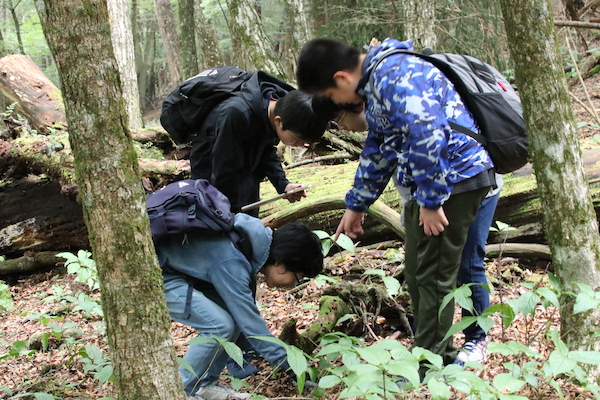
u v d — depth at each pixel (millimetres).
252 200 3570
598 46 11898
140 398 1880
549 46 2348
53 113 7242
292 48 9938
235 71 3441
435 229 2369
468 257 2799
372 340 3504
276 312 4086
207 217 2615
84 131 1811
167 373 1913
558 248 2438
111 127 1821
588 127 6762
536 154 2436
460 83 2486
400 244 4938
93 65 1784
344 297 3602
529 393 2330
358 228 2840
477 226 2766
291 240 2793
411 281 2711
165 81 26984
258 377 3094
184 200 2625
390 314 3623
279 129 3225
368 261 4609
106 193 1831
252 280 2818
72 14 1758
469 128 2451
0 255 6473
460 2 9750
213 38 15055
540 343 2789
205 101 3291
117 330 1871
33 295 5738
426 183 2266
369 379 1790
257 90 3254
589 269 2387
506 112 2479
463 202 2453
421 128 2213
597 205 4266
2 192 6496
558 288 2285
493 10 9273
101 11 1794
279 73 8234
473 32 9750
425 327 2605
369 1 10242
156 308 1901
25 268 6379
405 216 2650
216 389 2779
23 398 2877
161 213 2592
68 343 3344
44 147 6176
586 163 4461
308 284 4520
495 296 3730
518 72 2422
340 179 5504
